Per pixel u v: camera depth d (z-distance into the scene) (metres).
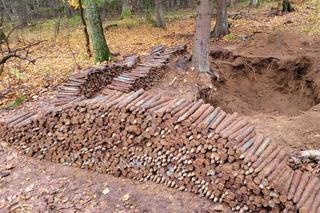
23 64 12.70
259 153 5.24
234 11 26.17
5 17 20.39
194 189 5.56
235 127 5.54
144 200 5.51
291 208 4.78
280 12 22.77
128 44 17.09
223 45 15.36
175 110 5.65
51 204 5.43
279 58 12.81
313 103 11.29
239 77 12.98
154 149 5.79
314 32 15.61
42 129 6.56
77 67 12.15
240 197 5.16
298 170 5.40
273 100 12.23
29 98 9.16
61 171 6.30
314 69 11.98
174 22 24.08
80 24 22.34
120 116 5.91
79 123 6.25
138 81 9.62
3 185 5.92
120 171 6.12
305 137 6.85
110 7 29.72
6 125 6.99
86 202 5.50
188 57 11.75
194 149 5.45
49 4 28.05
